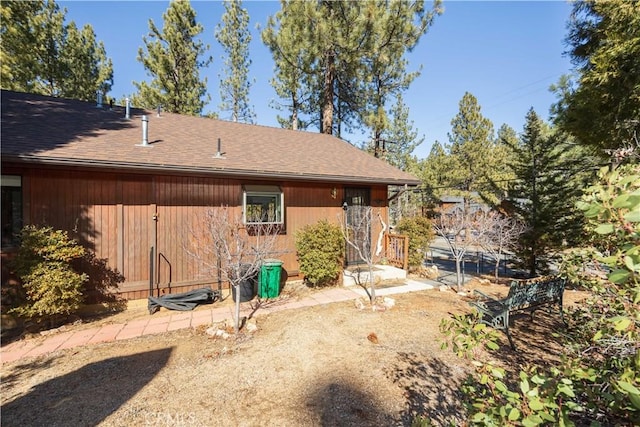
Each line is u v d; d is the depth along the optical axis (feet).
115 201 18.85
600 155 27.12
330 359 12.70
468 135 63.41
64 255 15.24
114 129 22.77
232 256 16.94
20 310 14.33
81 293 16.38
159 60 49.78
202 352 13.29
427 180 68.85
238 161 22.47
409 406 9.81
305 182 26.17
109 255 18.61
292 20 39.06
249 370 11.81
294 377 11.38
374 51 38.78
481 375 5.74
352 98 46.73
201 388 10.66
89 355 13.01
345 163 29.09
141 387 10.67
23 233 15.03
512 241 30.91
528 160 32.83
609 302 7.52
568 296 22.30
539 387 4.67
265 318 17.42
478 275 30.83
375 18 36.86
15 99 23.84
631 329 4.89
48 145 17.13
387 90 47.83
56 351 13.38
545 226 30.37
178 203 20.75
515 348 13.82
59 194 17.42
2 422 8.88
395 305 19.70
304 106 51.37
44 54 47.11
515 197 33.65
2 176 16.25
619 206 3.55
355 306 19.43
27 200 16.69
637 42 19.80
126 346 13.88
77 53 52.54
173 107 51.93
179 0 50.80
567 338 8.96
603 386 4.99
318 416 9.33
